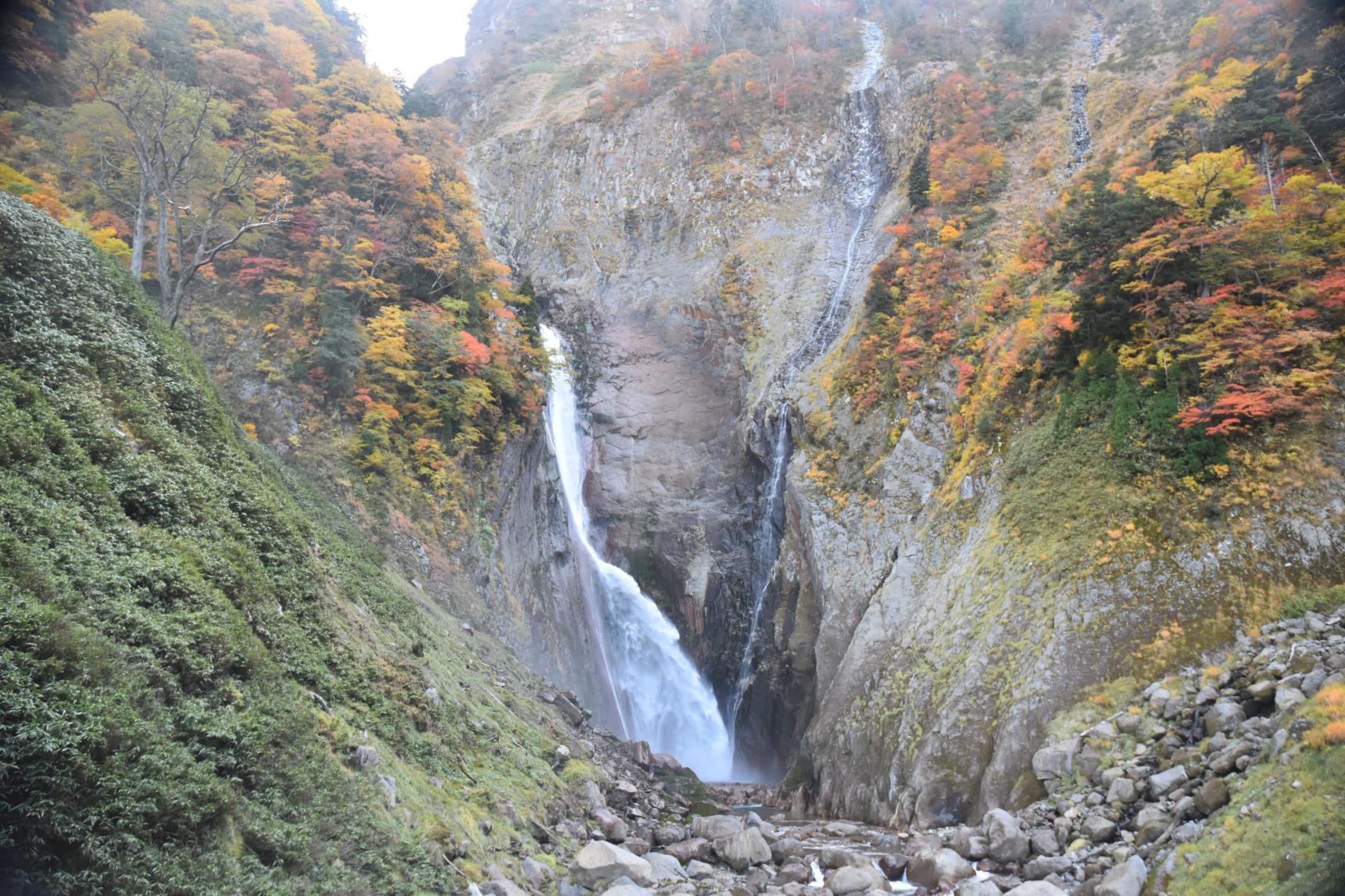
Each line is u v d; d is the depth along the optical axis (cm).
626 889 1395
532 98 9981
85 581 1067
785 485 4622
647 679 5381
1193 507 2281
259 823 976
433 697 1888
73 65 4262
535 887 1438
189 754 940
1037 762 2019
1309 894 1106
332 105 5538
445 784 1594
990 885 1543
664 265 7181
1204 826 1448
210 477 1753
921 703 2609
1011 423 3191
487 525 4100
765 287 6438
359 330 3962
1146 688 2034
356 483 3509
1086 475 2608
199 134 3838
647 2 12012
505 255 7775
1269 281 2570
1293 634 1888
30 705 773
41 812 712
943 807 2278
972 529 3048
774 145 7662
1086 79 6550
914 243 5134
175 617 1160
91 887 716
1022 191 5447
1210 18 5750
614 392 6378
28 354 1520
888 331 4484
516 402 4734
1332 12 4288
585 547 5706
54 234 1991
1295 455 2195
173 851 822
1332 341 2327
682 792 3091
